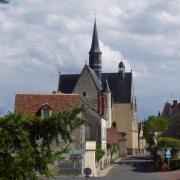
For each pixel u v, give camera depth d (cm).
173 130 10188
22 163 1152
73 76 12900
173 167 6856
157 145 7512
